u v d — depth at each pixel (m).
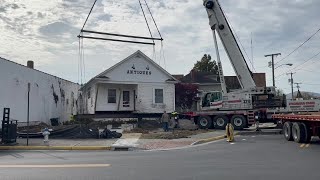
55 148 17.48
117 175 9.77
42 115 31.36
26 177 9.55
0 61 23.58
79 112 47.09
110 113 35.09
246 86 29.39
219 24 29.25
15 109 25.78
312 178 9.12
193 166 11.32
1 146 17.48
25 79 27.58
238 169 10.62
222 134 24.27
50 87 33.91
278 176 9.42
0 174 10.02
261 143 18.98
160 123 30.25
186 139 21.08
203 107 31.70
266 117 28.78
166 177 9.41
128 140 20.45
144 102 35.72
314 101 28.78
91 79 35.03
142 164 11.87
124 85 36.44
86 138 21.52
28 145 17.97
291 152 14.79
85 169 10.87
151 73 36.28
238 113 29.23
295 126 19.14
